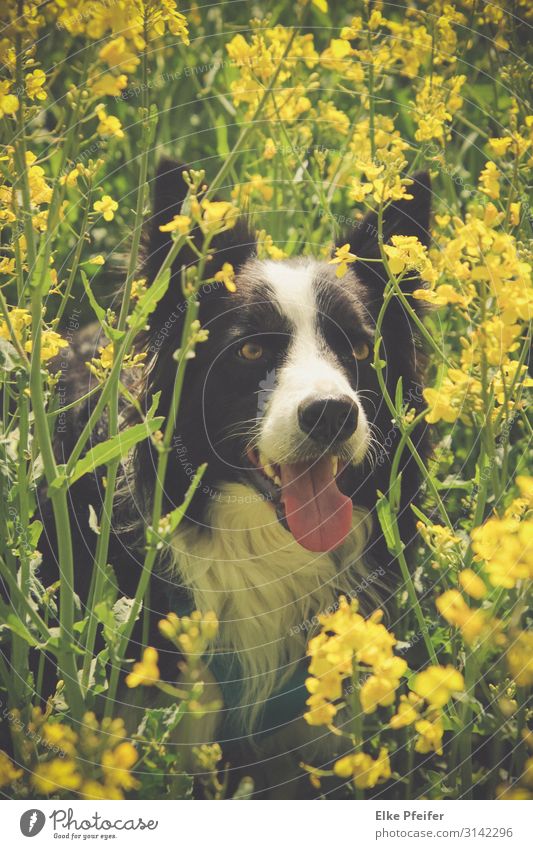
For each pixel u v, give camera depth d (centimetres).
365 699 74
